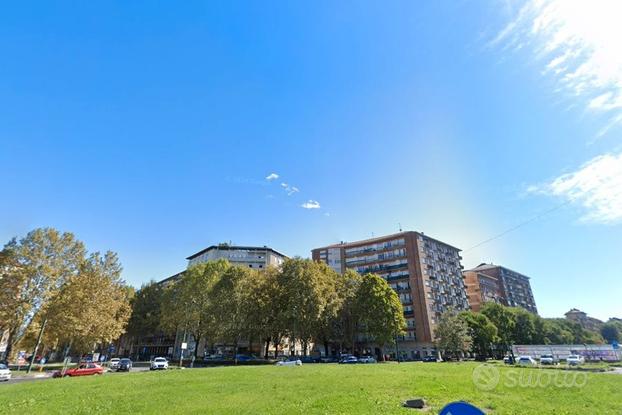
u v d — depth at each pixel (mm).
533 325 98250
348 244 104688
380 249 98938
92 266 50812
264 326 58375
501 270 143125
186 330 65438
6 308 41125
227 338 60469
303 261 61969
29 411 13977
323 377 24000
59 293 46656
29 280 43781
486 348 84000
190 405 14602
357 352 81688
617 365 45781
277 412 12695
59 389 20359
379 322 64062
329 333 66375
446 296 96625
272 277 63406
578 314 173125
